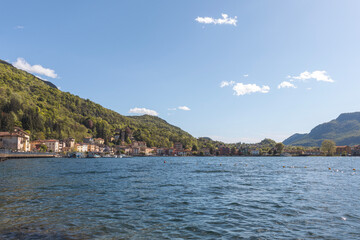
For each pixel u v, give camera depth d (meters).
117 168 79.62
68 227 17.48
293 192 33.62
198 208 23.81
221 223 19.08
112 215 20.80
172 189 35.53
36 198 26.77
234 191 34.31
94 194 30.06
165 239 15.60
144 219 19.86
